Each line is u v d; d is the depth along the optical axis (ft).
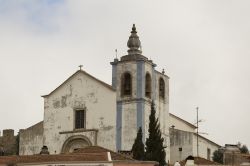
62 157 201.26
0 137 360.28
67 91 325.21
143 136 315.78
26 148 329.72
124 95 324.60
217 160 329.93
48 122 326.44
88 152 221.05
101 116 315.37
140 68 325.01
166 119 339.36
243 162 254.68
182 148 340.59
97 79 319.06
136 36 338.13
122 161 195.62
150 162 207.31
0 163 204.54
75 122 320.29
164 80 343.67
